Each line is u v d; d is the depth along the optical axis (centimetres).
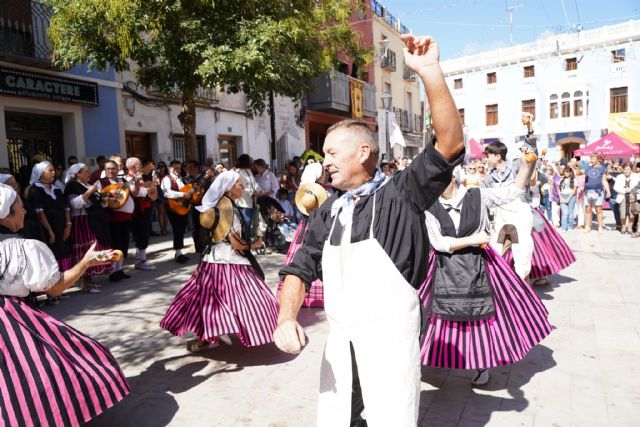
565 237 1054
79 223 628
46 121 1058
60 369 250
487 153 535
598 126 3177
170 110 1335
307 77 975
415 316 176
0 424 229
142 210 744
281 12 862
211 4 793
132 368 388
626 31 3050
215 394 341
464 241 312
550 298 563
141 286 652
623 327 459
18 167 1002
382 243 175
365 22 2244
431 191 170
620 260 784
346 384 175
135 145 1268
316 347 427
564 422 297
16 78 942
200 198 805
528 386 346
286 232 897
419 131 2881
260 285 397
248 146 1611
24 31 964
